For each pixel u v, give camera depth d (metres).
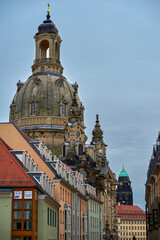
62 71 180.88
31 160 61.66
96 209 124.31
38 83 168.75
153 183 74.81
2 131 70.50
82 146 151.38
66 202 75.56
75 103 158.12
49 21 185.25
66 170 79.06
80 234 92.62
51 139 160.50
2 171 51.16
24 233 49.03
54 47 179.38
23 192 49.72
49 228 58.31
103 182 152.00
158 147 61.88
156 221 66.06
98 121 175.62
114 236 167.75
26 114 165.25
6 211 49.28
